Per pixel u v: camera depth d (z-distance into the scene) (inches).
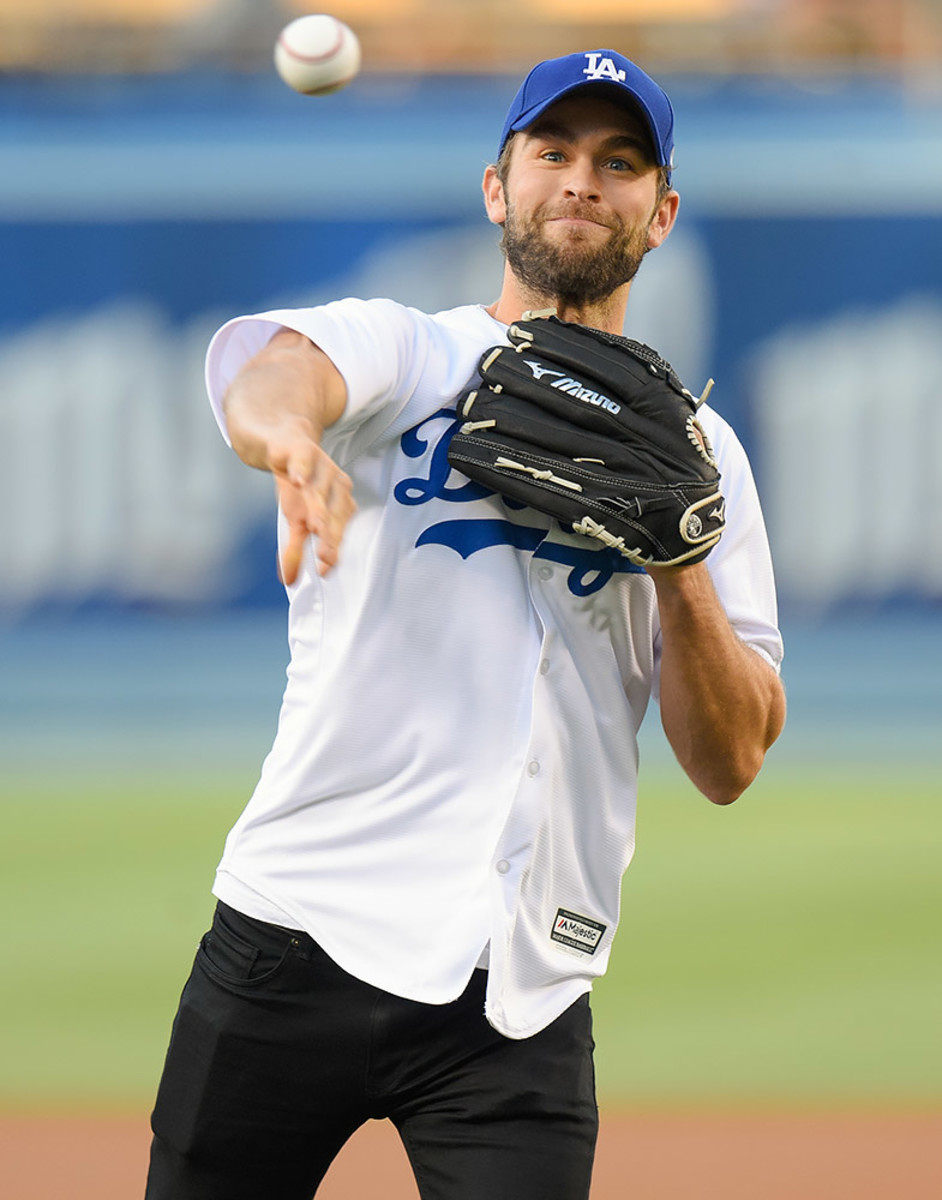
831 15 2242.9
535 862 361.4
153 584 1947.6
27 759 1644.9
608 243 390.3
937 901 1149.1
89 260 1972.2
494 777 360.5
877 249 2001.7
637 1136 750.5
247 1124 364.5
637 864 1262.3
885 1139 745.6
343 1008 355.9
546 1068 358.9
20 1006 919.7
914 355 1996.8
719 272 2012.8
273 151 2007.9
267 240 2000.5
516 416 357.4
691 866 1254.3
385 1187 682.2
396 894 356.5
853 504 1995.6
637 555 358.9
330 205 2005.4
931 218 2000.5
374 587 359.9
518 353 365.1
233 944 365.7
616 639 376.2
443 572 362.3
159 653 1934.1
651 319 2014.0
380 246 2012.8
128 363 1967.3
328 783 362.3
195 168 1990.7
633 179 391.9
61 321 1967.3
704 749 393.1
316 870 360.8
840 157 2009.1
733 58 2265.0
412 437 366.6
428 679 361.7
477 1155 353.4
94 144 1993.1
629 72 386.9
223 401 326.3
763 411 2012.8
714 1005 936.3
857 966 1005.2
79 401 1961.1
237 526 1946.4
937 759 1673.2
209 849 1286.9
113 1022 895.7
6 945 1036.5
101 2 2126.0
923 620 1980.8
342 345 339.6
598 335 370.9
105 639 1936.5
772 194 2007.9
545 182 390.6
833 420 2003.0
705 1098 799.7
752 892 1175.6
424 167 2012.8
